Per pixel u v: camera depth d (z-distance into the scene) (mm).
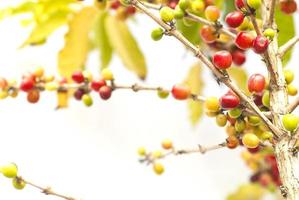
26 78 878
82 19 1090
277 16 1017
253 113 737
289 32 1021
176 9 792
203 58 728
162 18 727
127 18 1129
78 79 862
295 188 708
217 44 895
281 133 724
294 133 720
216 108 761
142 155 906
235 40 744
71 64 1074
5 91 876
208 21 792
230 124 776
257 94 767
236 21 750
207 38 805
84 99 858
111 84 832
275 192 1062
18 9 1086
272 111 744
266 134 759
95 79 834
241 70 1162
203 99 803
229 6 1030
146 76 1105
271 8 771
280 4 885
